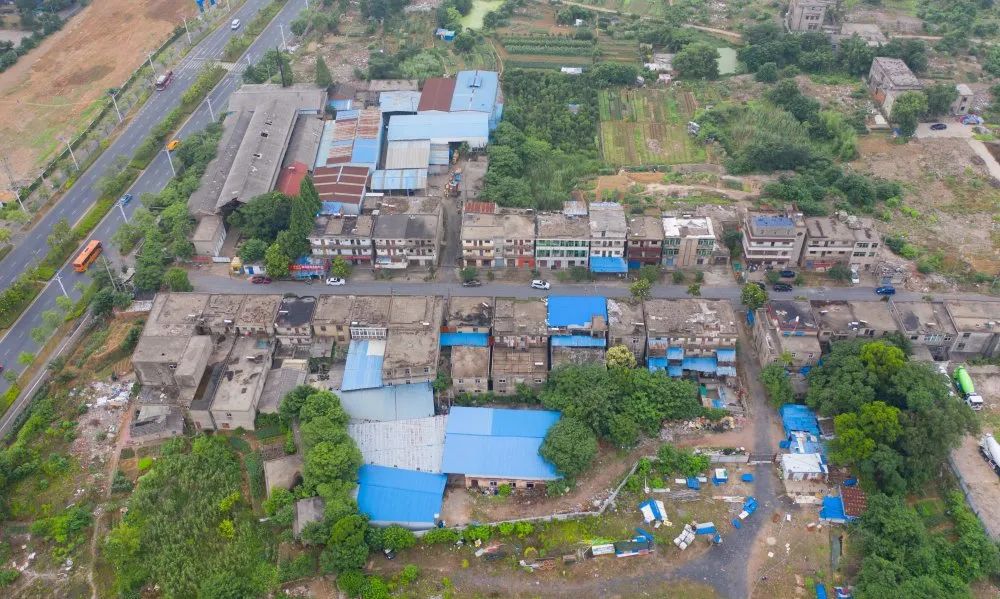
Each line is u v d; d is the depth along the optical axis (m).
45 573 151.25
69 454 172.00
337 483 156.12
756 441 172.00
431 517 156.50
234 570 148.38
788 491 162.38
